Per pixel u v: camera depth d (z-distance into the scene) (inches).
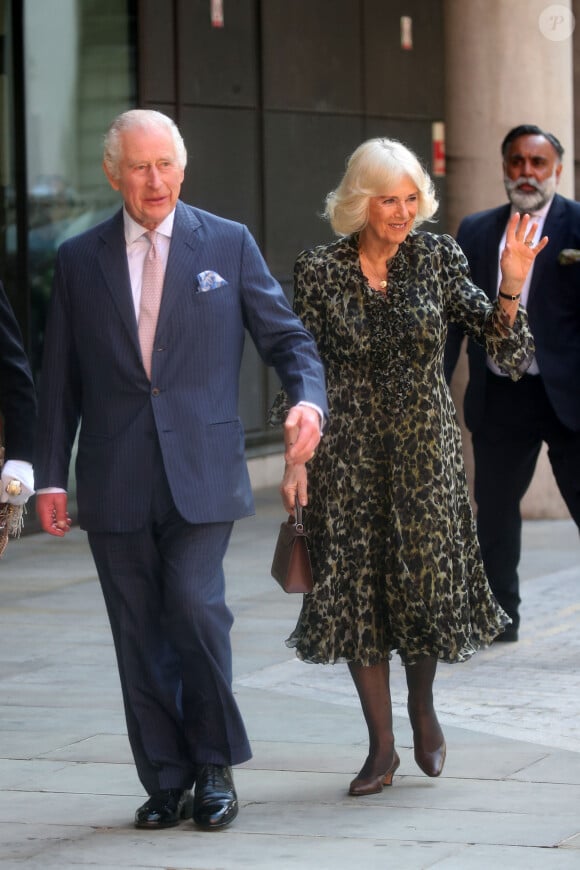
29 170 1381.6
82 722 794.2
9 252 1381.6
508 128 1370.6
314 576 657.0
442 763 679.1
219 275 607.5
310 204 1715.1
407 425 647.8
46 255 1409.9
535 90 1375.5
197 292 602.2
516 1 1363.2
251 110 1622.8
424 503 647.1
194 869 570.6
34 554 1309.1
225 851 590.2
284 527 631.8
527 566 1214.3
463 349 1342.3
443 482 650.2
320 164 1727.4
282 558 631.2
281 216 1670.8
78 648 971.9
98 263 607.2
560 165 919.7
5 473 609.3
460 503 667.4
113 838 608.7
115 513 604.1
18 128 1371.8
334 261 652.7
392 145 642.8
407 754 721.6
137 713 620.4
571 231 911.0
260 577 1198.9
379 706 668.1
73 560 1282.0
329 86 1738.4
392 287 647.1
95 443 609.9
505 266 631.2
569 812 631.8
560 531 1371.8
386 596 653.9
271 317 611.2
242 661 923.4
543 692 839.1
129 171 589.9
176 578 601.9
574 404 906.7
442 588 649.6
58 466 621.6
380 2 1817.2
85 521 612.4
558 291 906.7
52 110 1405.0
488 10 1362.0
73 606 1104.2
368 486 652.1
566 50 1396.4
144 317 604.1
